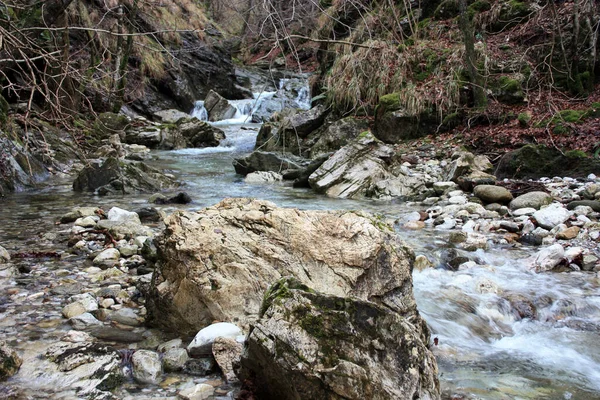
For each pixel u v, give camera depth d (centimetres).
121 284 403
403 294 337
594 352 330
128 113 1872
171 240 339
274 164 1037
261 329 239
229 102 2219
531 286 434
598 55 1122
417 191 822
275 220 351
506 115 1062
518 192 747
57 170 1002
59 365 274
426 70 1259
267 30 730
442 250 515
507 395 271
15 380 261
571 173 820
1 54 700
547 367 308
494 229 603
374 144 918
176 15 1914
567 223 589
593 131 901
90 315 340
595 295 414
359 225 347
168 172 1078
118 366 275
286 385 228
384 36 1273
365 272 329
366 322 237
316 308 240
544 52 1179
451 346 333
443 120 1124
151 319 335
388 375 226
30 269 439
